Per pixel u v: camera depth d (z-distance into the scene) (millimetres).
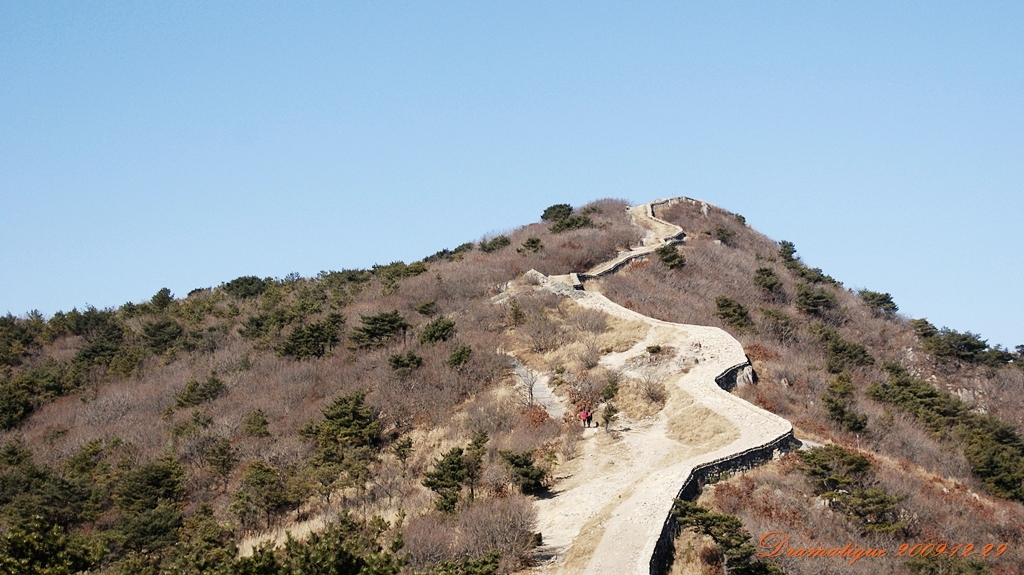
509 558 31984
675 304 69750
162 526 40812
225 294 90875
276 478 44656
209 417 56906
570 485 40906
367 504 43000
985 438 52438
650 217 102125
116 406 63781
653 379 52938
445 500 38062
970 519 40469
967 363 76875
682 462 40000
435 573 27016
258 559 24797
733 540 30250
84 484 47344
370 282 83500
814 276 92938
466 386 55094
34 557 23500
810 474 39531
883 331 80688
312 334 66000
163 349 75500
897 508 38844
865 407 54406
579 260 80188
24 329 80875
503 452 41312
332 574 24516
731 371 51875
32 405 66812
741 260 90812
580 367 55969
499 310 66500
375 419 51594
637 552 30391
